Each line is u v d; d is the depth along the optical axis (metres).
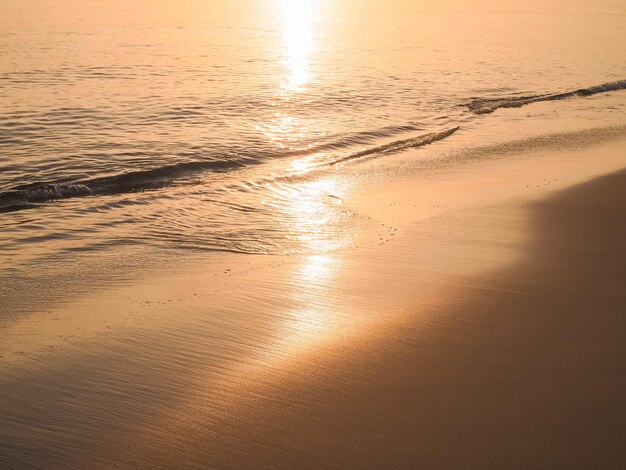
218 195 12.88
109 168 14.74
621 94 25.09
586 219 10.71
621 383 5.67
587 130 18.95
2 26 42.38
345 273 8.68
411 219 11.13
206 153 16.09
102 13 53.00
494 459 4.77
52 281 8.73
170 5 62.88
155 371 6.20
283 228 10.95
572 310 7.20
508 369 5.96
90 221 11.30
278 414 5.41
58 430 5.32
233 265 9.24
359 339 6.68
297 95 23.39
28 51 32.34
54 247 10.03
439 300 7.59
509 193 12.47
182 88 24.25
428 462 4.77
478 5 72.25
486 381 5.77
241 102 22.06
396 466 4.74
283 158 15.98
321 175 14.41
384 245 9.82
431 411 5.36
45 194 12.80
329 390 5.73
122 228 10.97
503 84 26.64
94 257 9.62
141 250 9.94
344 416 5.34
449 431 5.09
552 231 10.14
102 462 4.92
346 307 7.56
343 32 45.34
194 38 39.97
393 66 30.55
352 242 10.10
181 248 10.02
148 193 13.04
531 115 21.11
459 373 5.92
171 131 18.19
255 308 7.61
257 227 11.00
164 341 6.80
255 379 5.97
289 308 7.59
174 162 15.27
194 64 29.95
